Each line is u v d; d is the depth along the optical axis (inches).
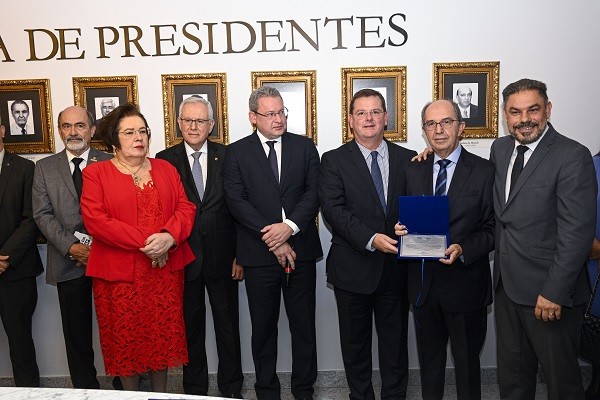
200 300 109.7
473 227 90.3
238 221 102.2
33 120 119.6
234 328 112.3
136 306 90.4
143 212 90.7
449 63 116.4
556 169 79.1
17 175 110.7
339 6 116.6
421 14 116.2
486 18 115.8
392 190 97.1
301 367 108.1
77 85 118.1
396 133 118.3
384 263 97.8
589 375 122.0
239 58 118.0
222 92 118.1
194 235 105.3
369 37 117.2
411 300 94.7
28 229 109.0
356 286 97.8
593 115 117.5
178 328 94.6
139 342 91.1
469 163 91.6
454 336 93.0
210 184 106.3
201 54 117.9
